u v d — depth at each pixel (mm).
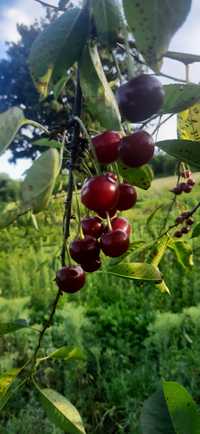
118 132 153
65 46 164
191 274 1280
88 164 175
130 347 1071
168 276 1288
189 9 124
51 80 167
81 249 184
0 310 1320
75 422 194
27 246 1886
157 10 124
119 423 815
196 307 1178
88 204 157
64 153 170
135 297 1287
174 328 1032
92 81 159
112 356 990
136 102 144
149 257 354
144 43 125
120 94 145
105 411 840
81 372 887
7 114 145
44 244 1740
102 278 1391
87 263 185
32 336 1050
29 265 1685
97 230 187
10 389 203
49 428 714
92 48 163
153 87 142
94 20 163
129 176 204
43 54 166
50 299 1330
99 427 801
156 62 126
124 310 1209
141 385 861
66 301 1348
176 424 156
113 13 154
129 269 194
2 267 1733
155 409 160
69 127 159
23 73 3090
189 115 250
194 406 159
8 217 129
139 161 152
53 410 196
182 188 328
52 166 132
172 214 1691
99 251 184
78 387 875
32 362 207
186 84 159
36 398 827
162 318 1082
